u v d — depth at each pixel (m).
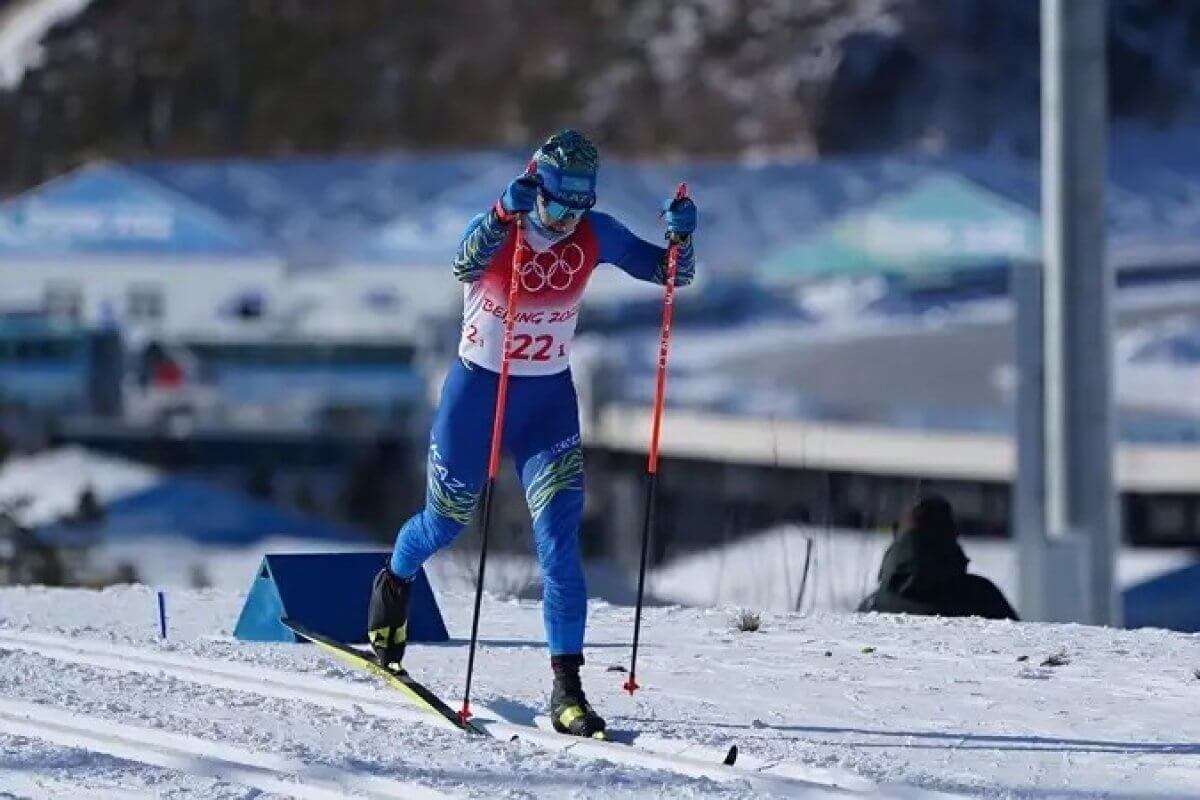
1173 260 143.38
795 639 29.97
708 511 107.56
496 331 22.06
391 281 146.38
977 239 143.62
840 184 157.75
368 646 29.05
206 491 90.38
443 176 166.62
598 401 118.31
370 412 134.50
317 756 20.25
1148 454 104.06
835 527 55.22
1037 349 52.44
